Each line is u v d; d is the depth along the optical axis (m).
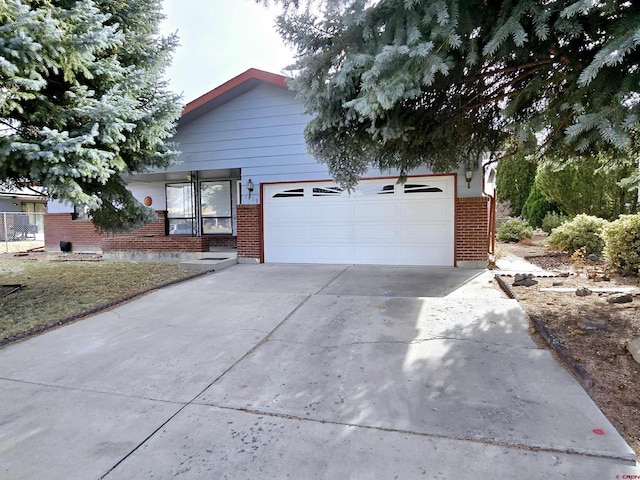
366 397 2.72
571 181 11.25
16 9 4.08
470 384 2.85
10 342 4.06
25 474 2.02
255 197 9.34
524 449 2.09
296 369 3.25
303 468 2.00
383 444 2.18
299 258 9.23
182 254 10.22
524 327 3.98
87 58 5.03
